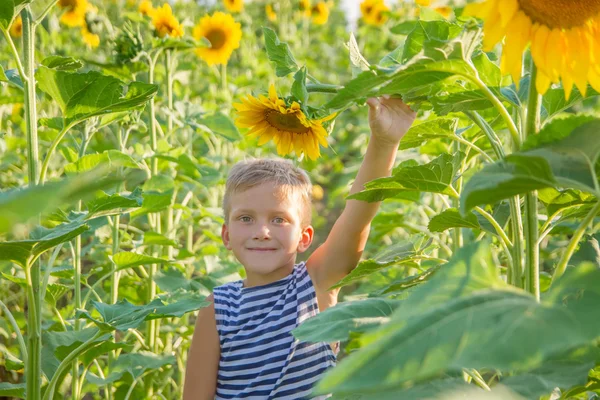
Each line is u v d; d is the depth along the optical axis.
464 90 1.59
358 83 1.32
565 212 1.67
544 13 1.28
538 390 1.19
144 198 2.93
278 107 1.82
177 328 3.30
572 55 1.30
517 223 1.46
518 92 1.59
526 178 1.08
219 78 5.65
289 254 2.17
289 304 2.13
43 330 2.54
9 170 4.00
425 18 2.15
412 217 3.86
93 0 5.15
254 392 2.09
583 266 1.05
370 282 3.17
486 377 2.32
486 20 1.26
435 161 1.54
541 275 2.27
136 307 2.07
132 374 2.75
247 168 2.20
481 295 1.00
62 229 1.88
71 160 2.96
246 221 2.17
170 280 3.24
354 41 1.70
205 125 3.82
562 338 0.88
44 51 4.81
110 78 1.92
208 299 2.20
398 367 0.89
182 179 3.70
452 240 3.12
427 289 1.08
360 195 1.70
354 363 0.90
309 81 1.86
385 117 1.81
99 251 3.63
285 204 2.16
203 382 2.15
